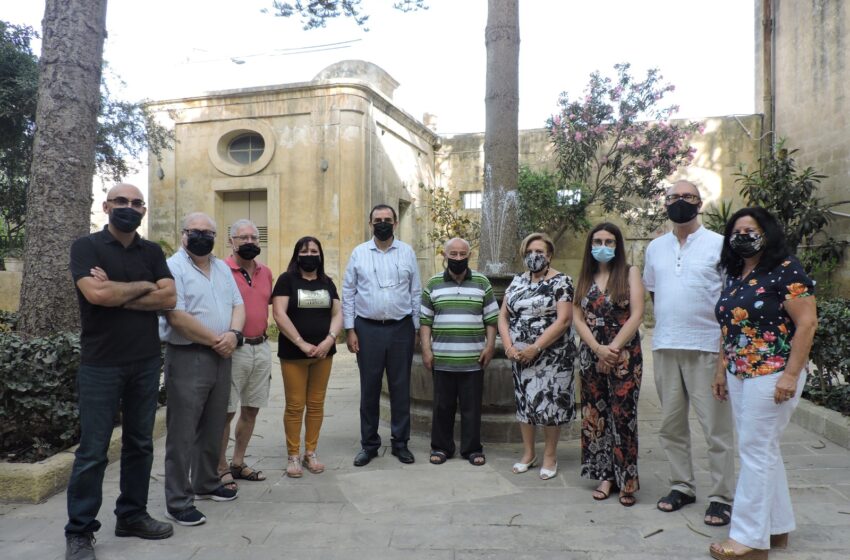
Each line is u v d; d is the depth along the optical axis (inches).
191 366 145.1
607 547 129.8
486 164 265.6
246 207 529.3
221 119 516.1
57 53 232.5
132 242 133.0
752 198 476.1
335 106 493.0
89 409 127.7
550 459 174.2
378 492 163.8
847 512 145.5
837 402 224.8
